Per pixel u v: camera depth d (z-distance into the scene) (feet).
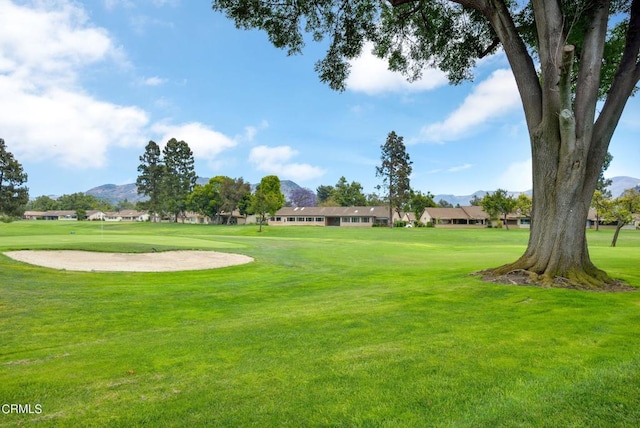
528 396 9.78
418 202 281.95
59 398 10.27
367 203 353.92
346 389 10.44
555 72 25.41
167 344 15.03
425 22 35.76
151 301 24.57
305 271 40.83
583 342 13.87
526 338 14.47
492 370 11.43
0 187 167.32
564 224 26.61
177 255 52.21
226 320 19.51
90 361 13.16
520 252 69.51
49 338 16.34
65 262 41.04
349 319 18.35
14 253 44.29
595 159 26.76
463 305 20.79
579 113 25.61
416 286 27.66
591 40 25.32
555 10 25.18
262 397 10.11
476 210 270.05
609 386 10.21
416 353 13.07
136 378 11.57
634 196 89.10
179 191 280.92
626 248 74.28
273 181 260.21
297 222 267.80
